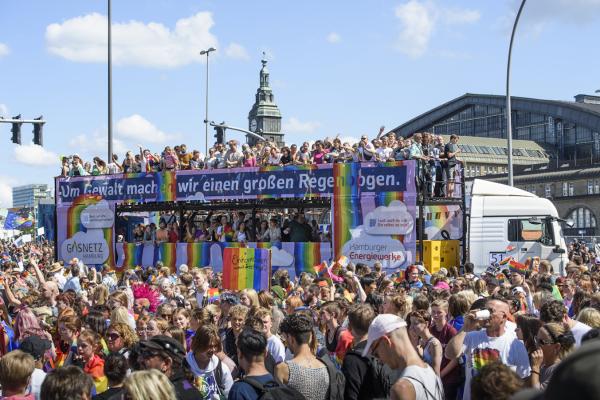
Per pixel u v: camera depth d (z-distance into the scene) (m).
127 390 4.75
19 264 27.52
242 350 5.98
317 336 9.23
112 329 7.70
